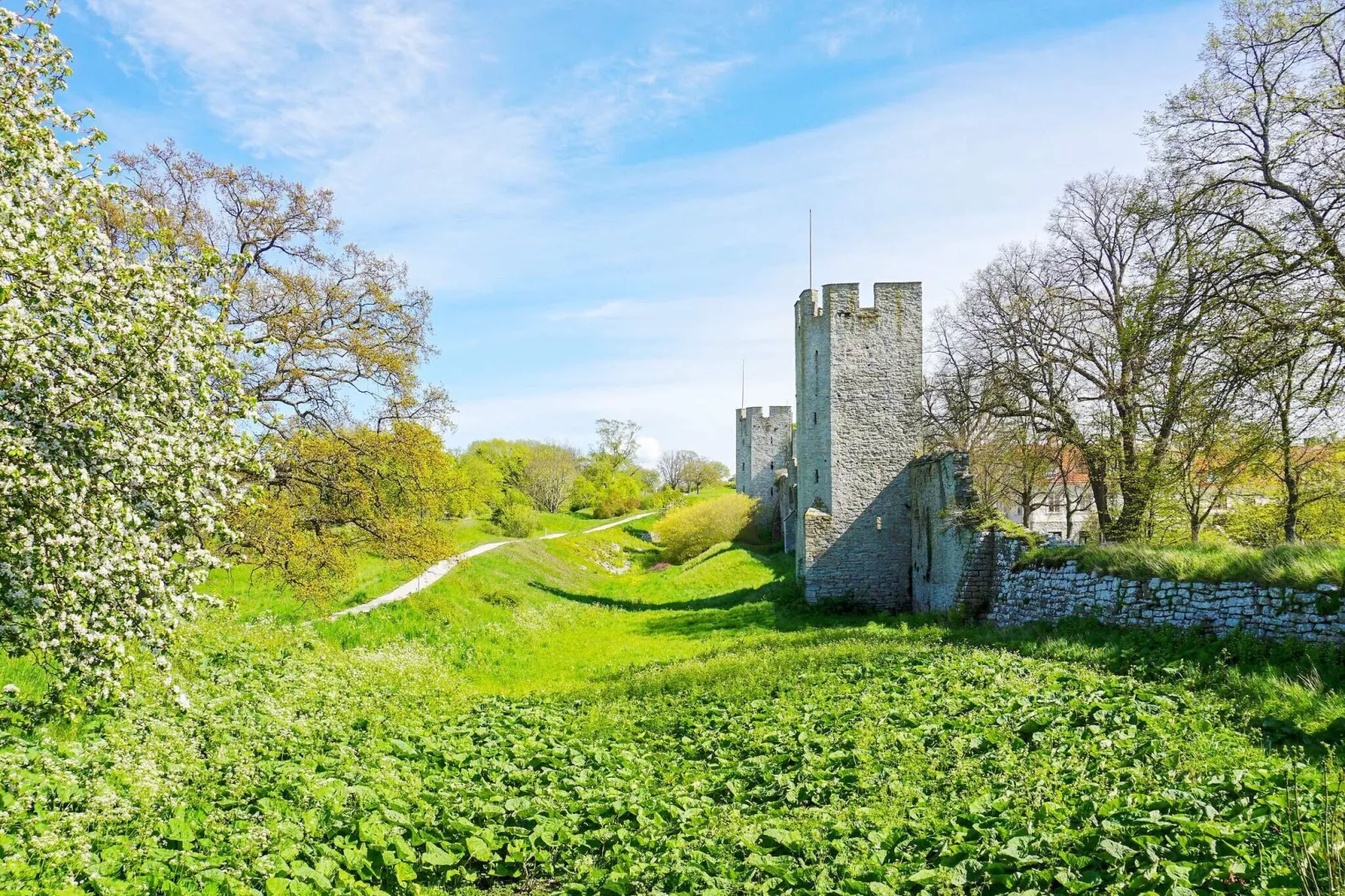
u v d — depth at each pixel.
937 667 13.58
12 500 6.41
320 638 16.62
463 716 12.78
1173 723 8.78
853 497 30.73
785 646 20.30
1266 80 15.54
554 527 72.25
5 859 4.90
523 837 7.54
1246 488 22.88
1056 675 11.83
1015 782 7.77
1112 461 21.14
